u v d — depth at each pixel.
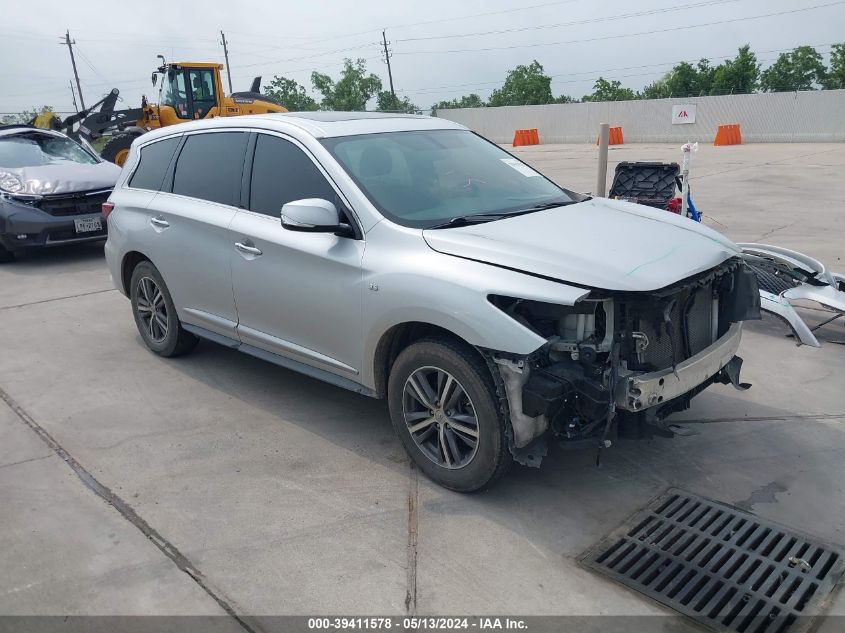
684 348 3.56
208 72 19.22
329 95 69.56
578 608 2.79
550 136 37.19
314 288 3.95
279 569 3.06
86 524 3.41
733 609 2.79
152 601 2.88
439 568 3.04
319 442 4.19
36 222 8.76
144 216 5.22
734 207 11.66
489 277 3.22
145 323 5.62
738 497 3.55
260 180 4.39
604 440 3.24
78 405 4.77
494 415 3.29
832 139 28.38
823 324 5.70
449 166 4.33
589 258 3.26
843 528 3.29
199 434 4.32
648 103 33.31
